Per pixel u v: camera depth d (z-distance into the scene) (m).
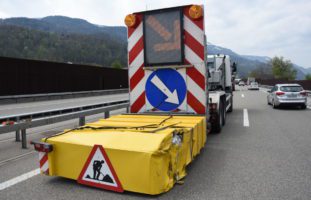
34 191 4.47
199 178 4.98
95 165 4.46
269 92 20.72
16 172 5.39
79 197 4.22
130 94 7.35
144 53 7.04
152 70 7.07
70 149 4.68
